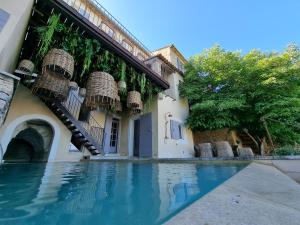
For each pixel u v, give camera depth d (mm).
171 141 8859
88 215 1372
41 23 4520
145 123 8930
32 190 2158
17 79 2881
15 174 3387
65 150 6938
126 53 5895
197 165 5242
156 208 1508
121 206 1587
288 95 8836
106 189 2293
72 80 6992
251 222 932
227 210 1109
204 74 11031
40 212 1426
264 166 3969
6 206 1546
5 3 2854
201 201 1303
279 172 3172
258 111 9062
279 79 8453
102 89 5156
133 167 4883
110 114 9914
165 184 2611
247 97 9500
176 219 963
